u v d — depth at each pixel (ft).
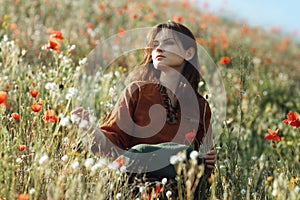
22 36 21.45
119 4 36.78
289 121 11.53
